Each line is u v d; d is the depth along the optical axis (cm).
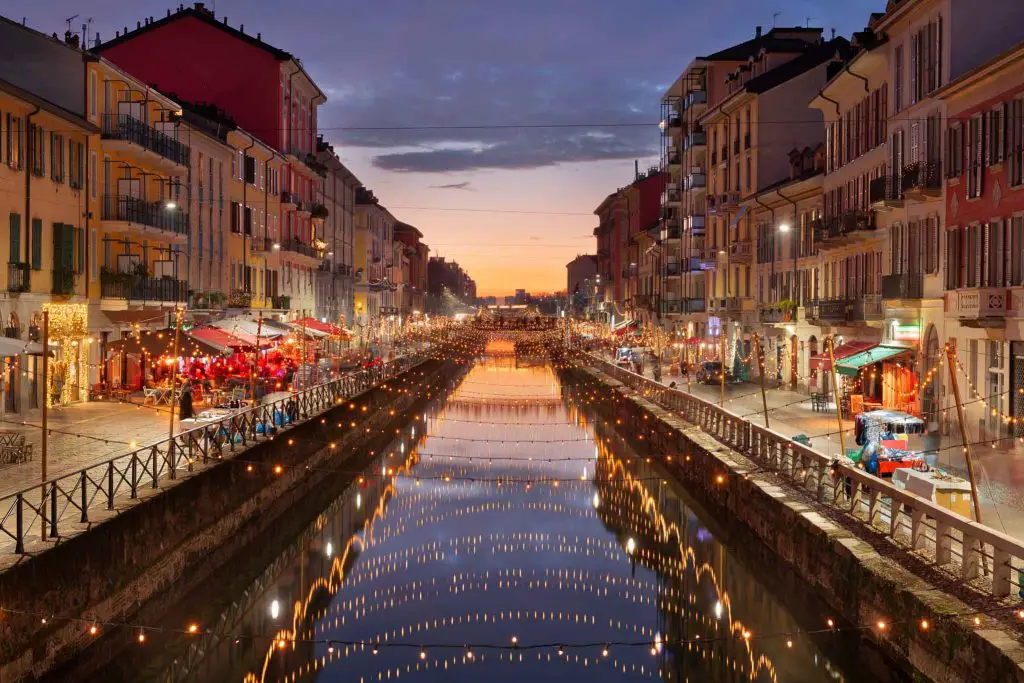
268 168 6091
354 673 1747
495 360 10175
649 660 1798
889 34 3509
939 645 1328
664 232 8156
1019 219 2573
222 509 2278
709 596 2186
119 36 6125
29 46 3309
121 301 3703
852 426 3297
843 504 2000
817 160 4709
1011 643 1204
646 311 9256
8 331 2942
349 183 9200
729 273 6262
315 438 3284
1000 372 2680
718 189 6750
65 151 3347
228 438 2495
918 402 3228
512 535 2741
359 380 4509
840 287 4275
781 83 5734
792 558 1975
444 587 2262
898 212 3466
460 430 4722
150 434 2734
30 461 2283
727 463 2605
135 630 1756
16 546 1441
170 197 4291
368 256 10038
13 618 1348
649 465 3809
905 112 3328
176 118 4344
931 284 3158
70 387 3447
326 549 2603
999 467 2403
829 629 1622
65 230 3281
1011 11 2928
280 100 6197
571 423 4953
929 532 1773
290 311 6538
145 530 1816
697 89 7456
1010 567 1367
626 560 2488
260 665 1772
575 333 11144
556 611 2094
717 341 6425
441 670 1747
